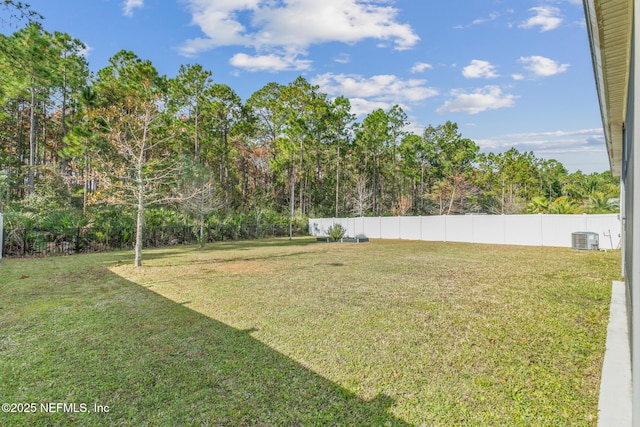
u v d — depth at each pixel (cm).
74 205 1802
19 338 373
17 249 1219
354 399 245
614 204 1769
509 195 3603
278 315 459
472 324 416
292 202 2788
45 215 1369
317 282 702
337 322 427
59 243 1319
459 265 955
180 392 255
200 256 1220
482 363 303
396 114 3653
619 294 568
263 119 3206
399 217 2186
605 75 384
